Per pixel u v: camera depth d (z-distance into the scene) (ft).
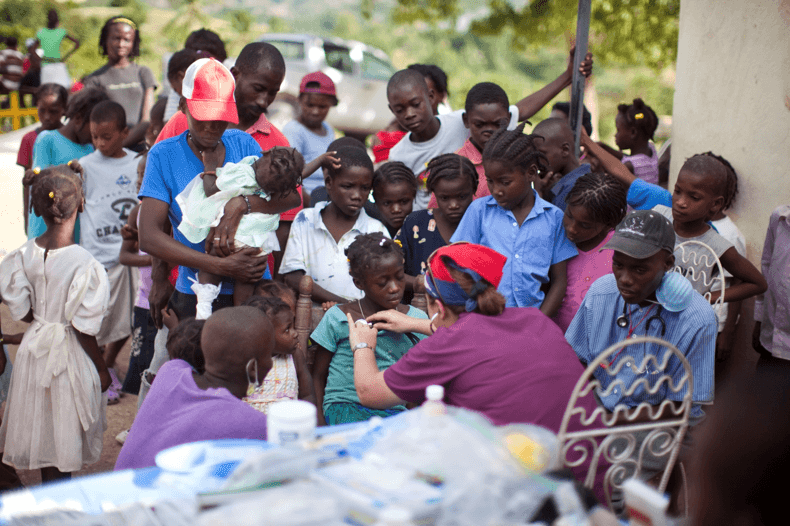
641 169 19.29
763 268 13.51
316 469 5.35
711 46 15.71
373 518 4.69
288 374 9.61
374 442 6.02
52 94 19.48
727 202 14.01
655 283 8.77
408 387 8.03
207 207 10.12
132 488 6.45
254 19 75.56
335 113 46.62
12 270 11.23
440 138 15.01
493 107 13.50
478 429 5.52
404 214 13.10
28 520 5.90
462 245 8.09
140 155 17.49
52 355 11.05
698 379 8.86
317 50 45.37
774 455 3.73
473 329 7.85
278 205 10.48
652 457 8.78
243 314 7.89
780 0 13.85
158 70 60.44
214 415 7.38
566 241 11.37
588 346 9.81
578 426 7.60
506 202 11.18
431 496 4.87
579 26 14.17
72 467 11.21
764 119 14.39
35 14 58.08
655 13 35.94
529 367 7.59
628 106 20.44
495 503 4.88
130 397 16.47
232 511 4.77
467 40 98.63
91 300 11.22
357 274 9.95
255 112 12.25
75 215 11.47
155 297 11.60
